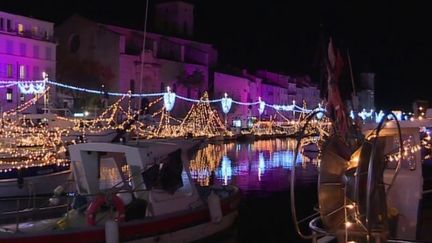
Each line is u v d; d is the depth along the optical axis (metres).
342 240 8.81
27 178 22.97
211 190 17.08
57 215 15.06
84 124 47.38
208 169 38.34
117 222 12.66
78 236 12.24
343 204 8.92
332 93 10.16
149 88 73.94
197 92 83.00
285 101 111.38
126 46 73.44
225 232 16.19
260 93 102.00
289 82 114.50
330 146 9.02
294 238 16.62
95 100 65.06
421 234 10.99
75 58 70.25
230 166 40.59
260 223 18.91
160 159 14.09
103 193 13.23
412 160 9.92
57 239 12.05
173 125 69.94
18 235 11.79
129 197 13.92
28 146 33.25
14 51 61.56
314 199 24.34
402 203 9.91
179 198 14.57
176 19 87.50
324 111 9.89
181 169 14.47
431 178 13.48
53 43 66.12
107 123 55.72
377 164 8.39
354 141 9.64
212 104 86.38
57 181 23.80
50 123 38.53
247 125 93.06
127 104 69.50
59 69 70.50
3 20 61.19
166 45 80.31
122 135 17.98
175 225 14.00
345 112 10.12
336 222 8.93
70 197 14.12
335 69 10.27
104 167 14.66
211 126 79.94
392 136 10.18
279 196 25.30
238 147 66.00
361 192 8.41
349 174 8.65
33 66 63.56
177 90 79.50
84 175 14.43
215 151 58.41
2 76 60.03
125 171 14.60
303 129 8.90
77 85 69.00
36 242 11.88
